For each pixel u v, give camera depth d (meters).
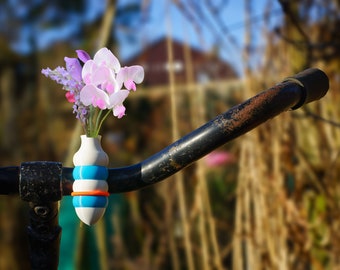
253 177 1.29
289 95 0.51
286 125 1.28
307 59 1.30
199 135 0.50
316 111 1.34
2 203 2.04
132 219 1.86
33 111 2.41
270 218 1.27
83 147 0.50
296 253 1.26
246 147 1.32
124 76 0.50
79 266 1.66
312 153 1.36
